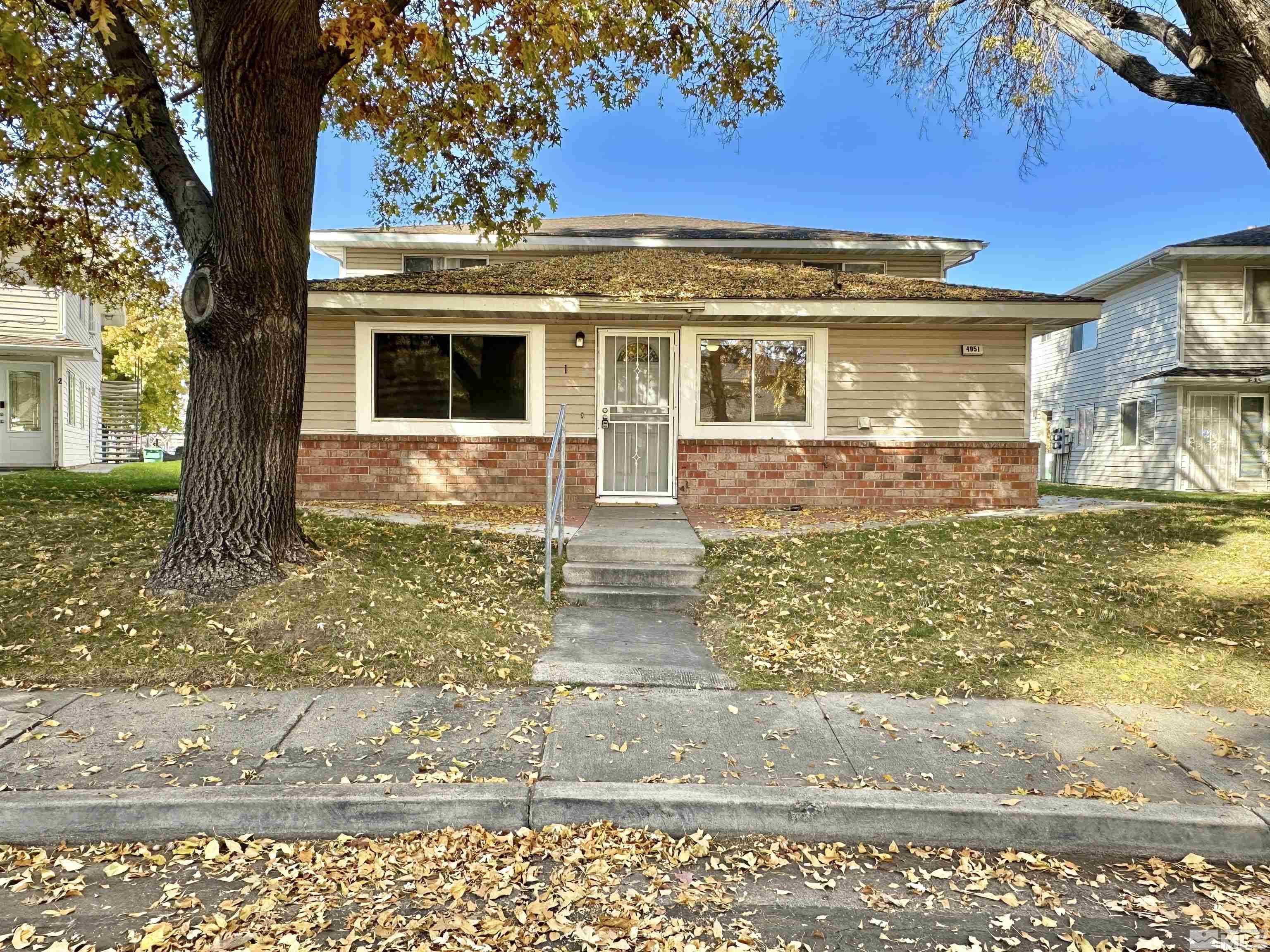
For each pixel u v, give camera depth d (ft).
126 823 10.35
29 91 21.22
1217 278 54.34
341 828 10.58
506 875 9.61
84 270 32.24
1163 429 56.65
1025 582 21.63
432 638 16.96
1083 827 10.64
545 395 34.30
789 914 9.06
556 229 54.19
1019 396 34.42
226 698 14.06
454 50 24.50
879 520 30.40
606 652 17.08
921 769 11.99
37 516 26.05
